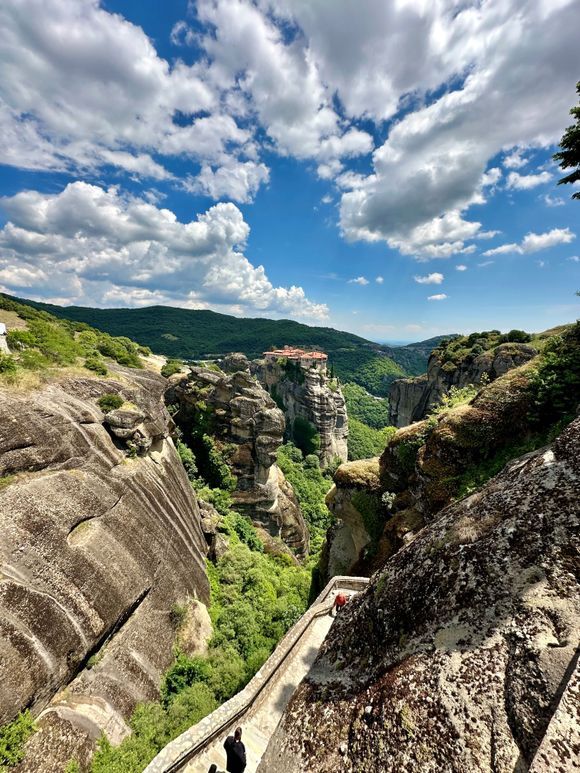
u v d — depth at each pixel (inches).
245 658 912.3
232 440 2058.3
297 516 2285.9
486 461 657.0
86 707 588.7
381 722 157.9
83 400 975.6
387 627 199.0
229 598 1131.9
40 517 658.8
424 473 722.8
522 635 149.9
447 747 138.8
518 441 634.8
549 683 131.8
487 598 169.9
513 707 135.5
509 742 129.6
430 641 173.8
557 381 593.3
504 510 197.9
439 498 674.8
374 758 150.2
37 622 563.2
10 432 706.8
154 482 1043.9
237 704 455.5
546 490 187.2
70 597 628.1
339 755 160.7
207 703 726.5
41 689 533.3
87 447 871.1
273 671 518.9
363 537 1019.9
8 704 487.5
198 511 1400.1
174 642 840.9
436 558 202.7
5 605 539.8
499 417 665.6
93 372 1152.8
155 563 877.8
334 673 202.2
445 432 710.5
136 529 864.9
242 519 1828.2
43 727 516.7
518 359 1868.8
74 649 596.7
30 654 533.6
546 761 113.6
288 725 188.9
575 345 610.9
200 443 2080.5
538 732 125.0
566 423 546.6
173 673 776.3
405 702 157.6
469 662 155.9
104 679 644.7
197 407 2103.8
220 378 2128.4
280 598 1170.6
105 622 664.4
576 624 141.1
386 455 968.9
